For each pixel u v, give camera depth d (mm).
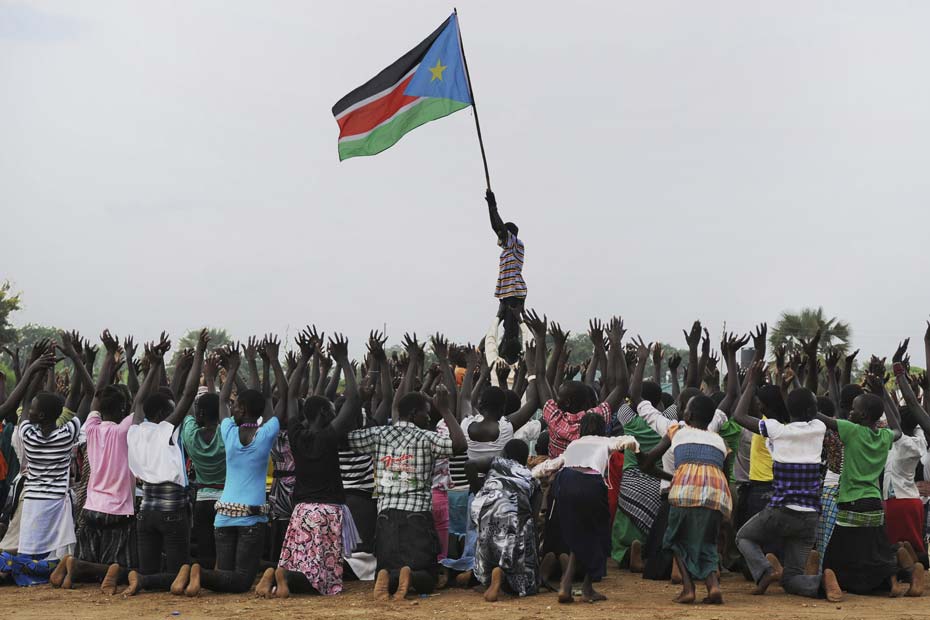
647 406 10562
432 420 11539
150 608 9164
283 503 11242
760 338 10906
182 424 10789
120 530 10484
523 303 15125
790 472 9844
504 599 9734
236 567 10070
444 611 8992
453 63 15344
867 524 10039
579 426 10367
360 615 8742
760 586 10023
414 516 9930
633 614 8828
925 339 11164
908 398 10695
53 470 10680
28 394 11211
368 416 11367
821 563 10320
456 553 11250
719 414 10219
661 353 14391
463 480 11250
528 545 10023
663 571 11055
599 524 9680
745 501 11227
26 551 10461
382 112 15242
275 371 11227
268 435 10078
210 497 10805
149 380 10562
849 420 10625
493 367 16359
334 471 10242
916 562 10656
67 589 10227
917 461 11117
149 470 10195
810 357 11609
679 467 9711
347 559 10914
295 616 8703
